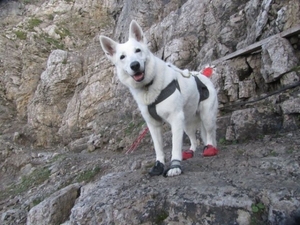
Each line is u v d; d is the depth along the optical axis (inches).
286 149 62.5
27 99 235.1
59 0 327.0
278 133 76.0
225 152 67.9
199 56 143.3
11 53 260.4
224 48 127.8
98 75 196.7
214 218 41.3
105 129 160.6
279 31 99.3
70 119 189.5
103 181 60.0
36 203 102.2
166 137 105.8
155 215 45.3
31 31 282.4
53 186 109.1
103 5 313.1
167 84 51.8
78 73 216.4
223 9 155.9
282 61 87.5
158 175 54.6
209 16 158.9
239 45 117.9
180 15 176.9
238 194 42.8
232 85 99.1
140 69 49.2
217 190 44.4
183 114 53.4
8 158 169.6
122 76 53.1
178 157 53.1
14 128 212.5
